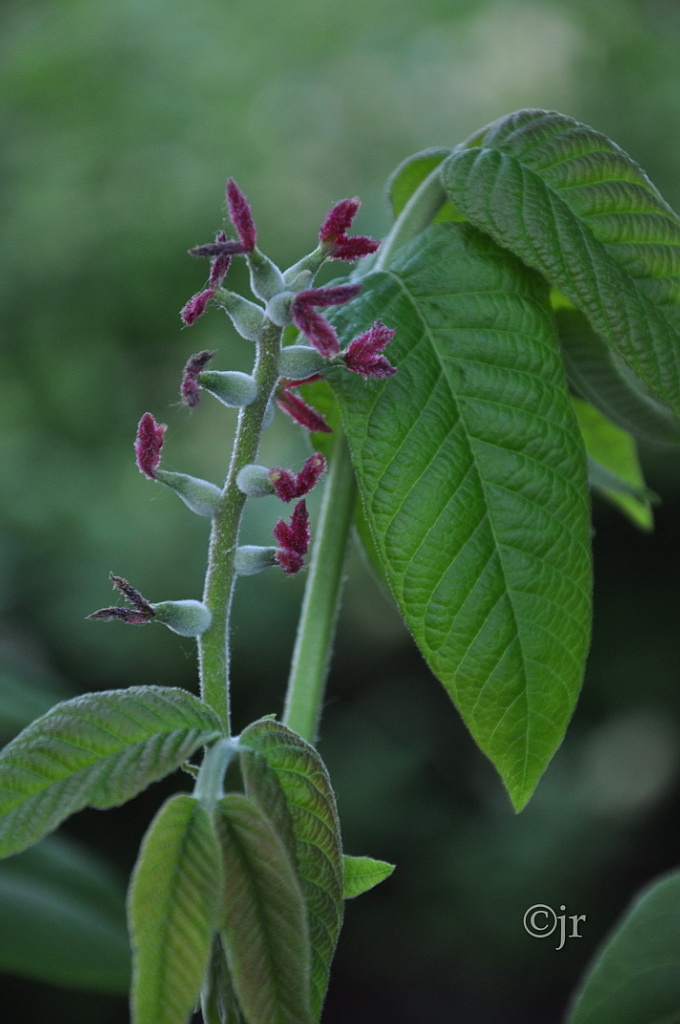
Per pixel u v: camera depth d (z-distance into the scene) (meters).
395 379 1.22
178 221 8.92
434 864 9.59
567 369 1.68
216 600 1.12
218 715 1.09
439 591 1.19
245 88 9.55
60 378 8.98
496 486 1.22
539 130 1.36
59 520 8.54
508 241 1.28
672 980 1.41
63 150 9.41
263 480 1.12
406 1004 9.21
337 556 1.47
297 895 0.97
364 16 9.89
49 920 1.86
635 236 1.32
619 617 10.22
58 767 1.00
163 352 9.13
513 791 1.20
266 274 1.12
